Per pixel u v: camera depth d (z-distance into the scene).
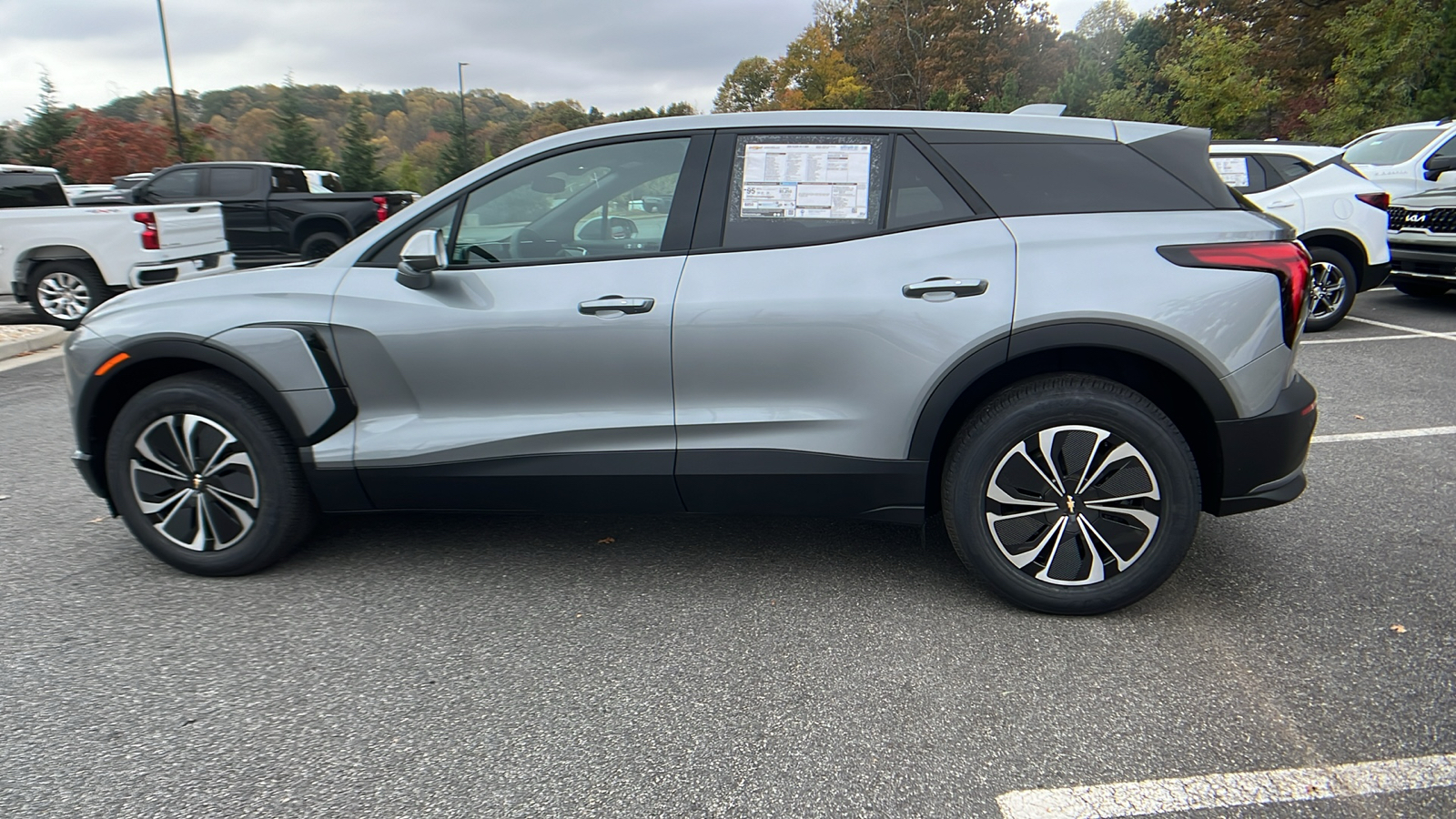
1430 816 2.07
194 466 3.36
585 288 3.11
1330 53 31.48
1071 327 2.83
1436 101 17.64
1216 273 2.82
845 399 3.04
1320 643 2.84
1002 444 2.94
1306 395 3.00
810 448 3.08
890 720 2.49
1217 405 2.85
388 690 2.67
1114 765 2.27
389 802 2.17
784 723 2.48
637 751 2.37
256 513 3.37
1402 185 9.65
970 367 2.91
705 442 3.14
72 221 9.83
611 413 3.17
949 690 2.63
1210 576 3.34
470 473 3.24
